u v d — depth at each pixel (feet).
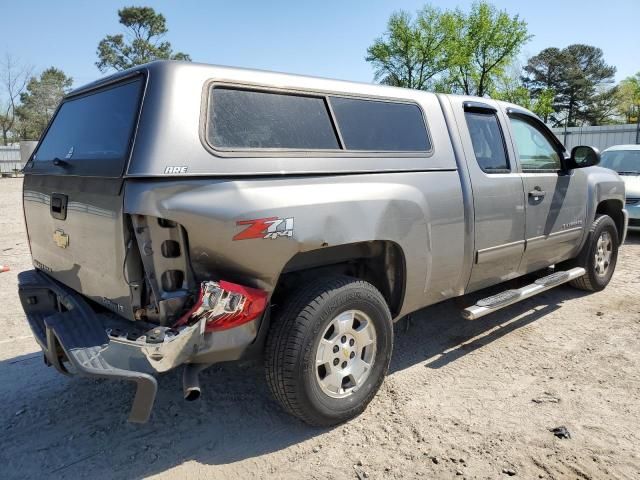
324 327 9.77
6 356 14.37
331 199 9.75
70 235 10.04
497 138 14.43
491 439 10.13
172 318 8.45
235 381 12.62
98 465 9.51
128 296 8.64
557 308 17.90
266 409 11.37
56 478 9.17
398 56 147.33
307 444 10.07
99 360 8.17
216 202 8.43
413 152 11.82
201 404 11.57
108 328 8.78
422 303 12.42
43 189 11.06
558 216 16.31
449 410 11.23
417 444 10.00
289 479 9.07
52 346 9.32
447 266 12.51
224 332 8.82
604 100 259.80
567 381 12.53
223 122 8.93
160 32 209.46
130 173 8.01
